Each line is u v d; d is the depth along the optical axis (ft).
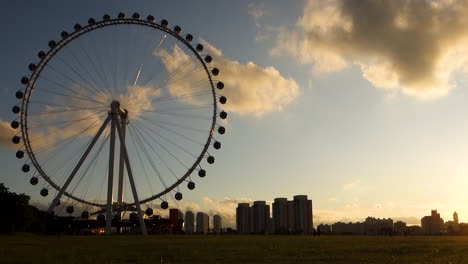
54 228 476.95
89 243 204.85
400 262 106.22
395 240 254.27
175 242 215.31
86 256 122.52
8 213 382.42
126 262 107.34
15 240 242.58
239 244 194.18
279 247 169.89
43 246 176.86
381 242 220.23
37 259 112.16
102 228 524.11
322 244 195.93
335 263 103.76
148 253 135.95
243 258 118.42
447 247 168.55
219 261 109.60
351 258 118.01
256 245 185.47
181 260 112.47
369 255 128.77
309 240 251.60
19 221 391.45
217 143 403.75
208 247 168.76
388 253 136.98
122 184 421.18
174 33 393.50
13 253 132.98
